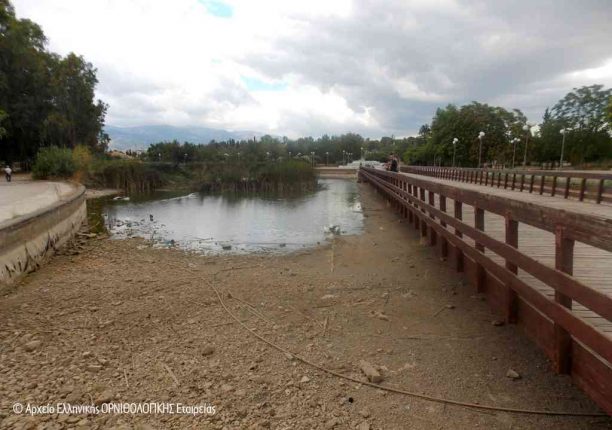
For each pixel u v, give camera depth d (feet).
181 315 19.88
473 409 11.73
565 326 11.31
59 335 17.39
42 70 151.84
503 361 14.21
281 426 11.10
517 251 14.42
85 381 13.43
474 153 219.20
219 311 20.43
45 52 165.27
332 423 11.19
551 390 12.26
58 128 158.20
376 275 27.12
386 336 16.97
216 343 16.52
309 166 168.35
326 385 13.21
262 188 154.30
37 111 150.20
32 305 21.68
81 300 22.47
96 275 28.81
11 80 141.18
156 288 24.85
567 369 12.43
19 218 30.25
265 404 12.14
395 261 31.01
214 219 67.21
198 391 12.83
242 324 18.57
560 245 11.33
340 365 14.51
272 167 160.97
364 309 20.38
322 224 58.49
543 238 24.62
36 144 156.56
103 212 80.07
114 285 25.67
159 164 182.29
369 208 74.95
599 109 195.52
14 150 152.15
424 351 15.40
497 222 31.30
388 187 71.46
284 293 23.45
